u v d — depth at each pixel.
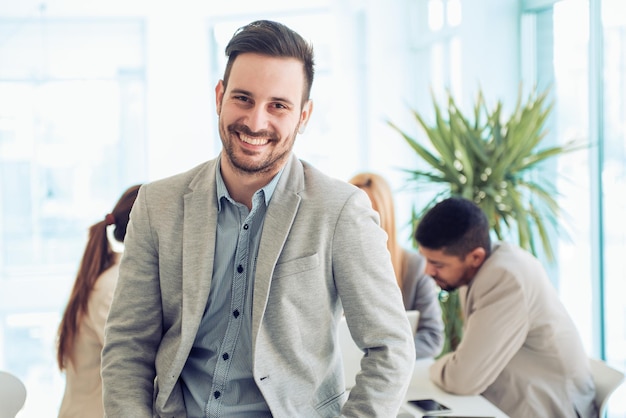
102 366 1.66
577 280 4.50
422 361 3.01
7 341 8.11
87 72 8.61
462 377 2.48
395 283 1.65
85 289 2.45
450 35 6.50
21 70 8.48
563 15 4.64
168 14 8.50
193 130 8.72
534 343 2.53
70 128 8.61
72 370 2.48
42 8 8.34
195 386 1.65
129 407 1.59
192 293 1.59
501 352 2.49
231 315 1.60
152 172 8.66
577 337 2.56
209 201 1.62
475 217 2.57
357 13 8.05
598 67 4.21
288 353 1.58
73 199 8.66
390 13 7.45
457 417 2.27
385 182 3.25
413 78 7.54
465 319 2.68
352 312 1.61
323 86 8.57
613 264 4.15
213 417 1.62
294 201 1.60
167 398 1.62
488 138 4.21
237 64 1.51
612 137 4.13
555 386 2.51
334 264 1.60
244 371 1.61
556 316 2.54
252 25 1.54
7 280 8.29
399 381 1.59
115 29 8.61
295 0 8.42
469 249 2.57
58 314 8.34
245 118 1.51
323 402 1.64
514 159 4.08
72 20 8.50
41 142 8.55
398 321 1.63
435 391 2.57
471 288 2.59
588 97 4.34
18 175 8.52
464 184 4.16
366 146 8.10
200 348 1.64
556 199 4.66
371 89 7.50
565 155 4.57
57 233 8.58
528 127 4.00
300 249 1.58
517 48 5.13
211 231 1.60
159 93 8.60
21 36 8.44
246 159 1.54
